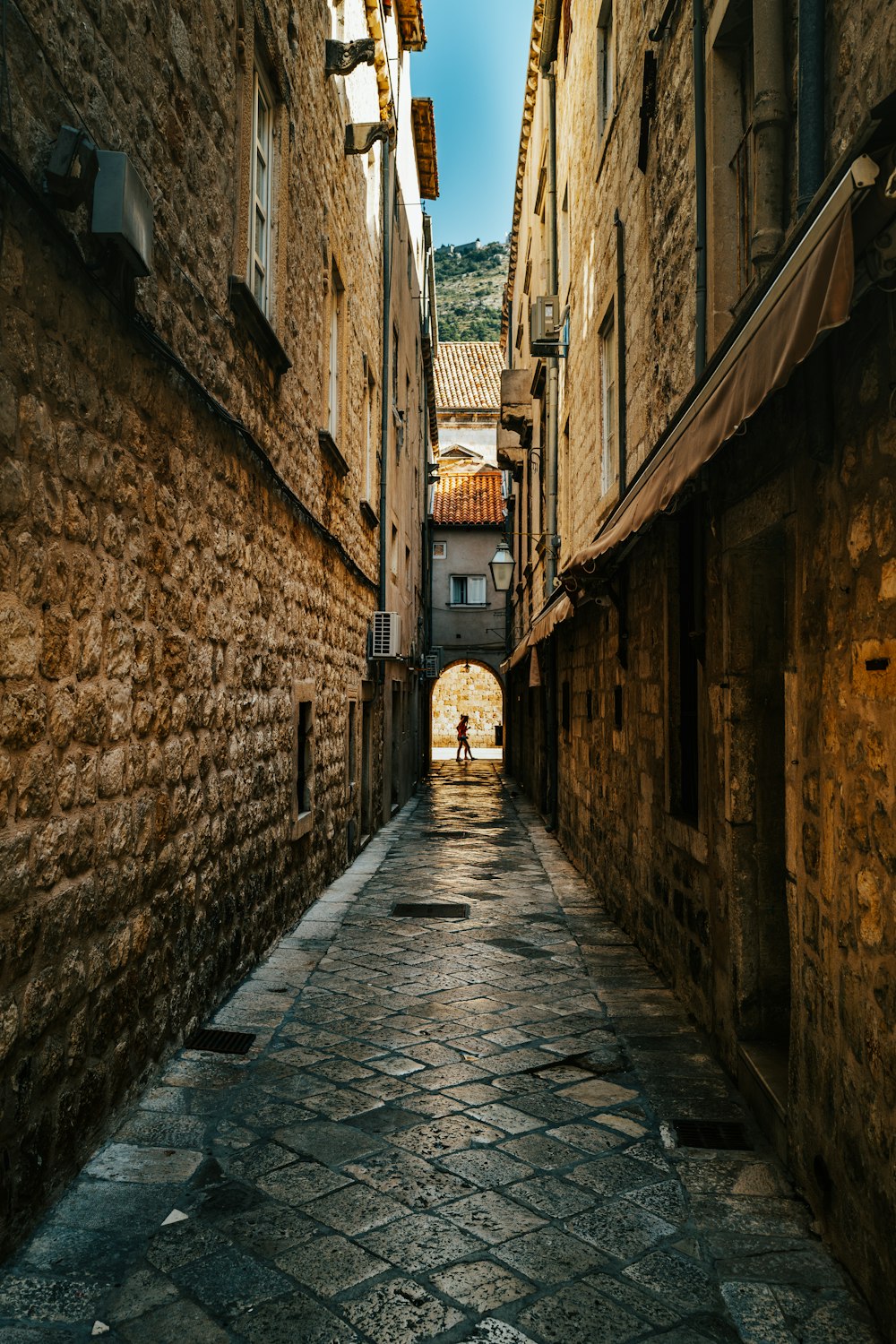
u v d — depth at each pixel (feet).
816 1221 10.03
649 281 20.47
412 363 64.49
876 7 8.64
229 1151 11.53
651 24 19.99
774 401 11.53
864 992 8.61
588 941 23.07
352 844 35.60
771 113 11.35
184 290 14.53
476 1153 11.62
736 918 13.98
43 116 9.41
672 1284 8.93
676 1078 14.14
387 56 40.06
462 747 105.09
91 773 11.02
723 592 14.37
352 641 35.50
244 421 18.31
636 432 22.17
